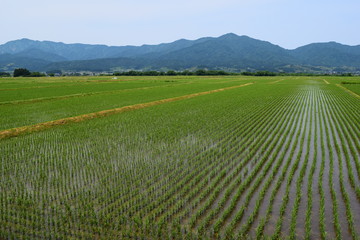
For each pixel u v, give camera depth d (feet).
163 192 40.01
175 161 52.85
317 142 63.41
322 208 32.94
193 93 178.50
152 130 76.43
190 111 107.14
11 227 31.86
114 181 44.06
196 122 85.97
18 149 60.59
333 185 41.06
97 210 35.47
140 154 56.90
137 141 65.98
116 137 69.72
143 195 38.96
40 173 47.37
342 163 49.85
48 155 56.65
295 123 83.61
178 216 33.45
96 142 65.57
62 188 41.73
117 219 33.09
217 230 30.58
